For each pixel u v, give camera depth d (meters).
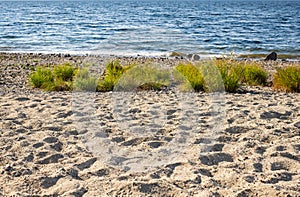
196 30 33.50
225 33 31.30
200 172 3.66
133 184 3.30
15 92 7.69
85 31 31.84
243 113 5.70
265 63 15.39
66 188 3.28
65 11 81.31
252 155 4.07
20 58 15.65
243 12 77.44
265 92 7.98
